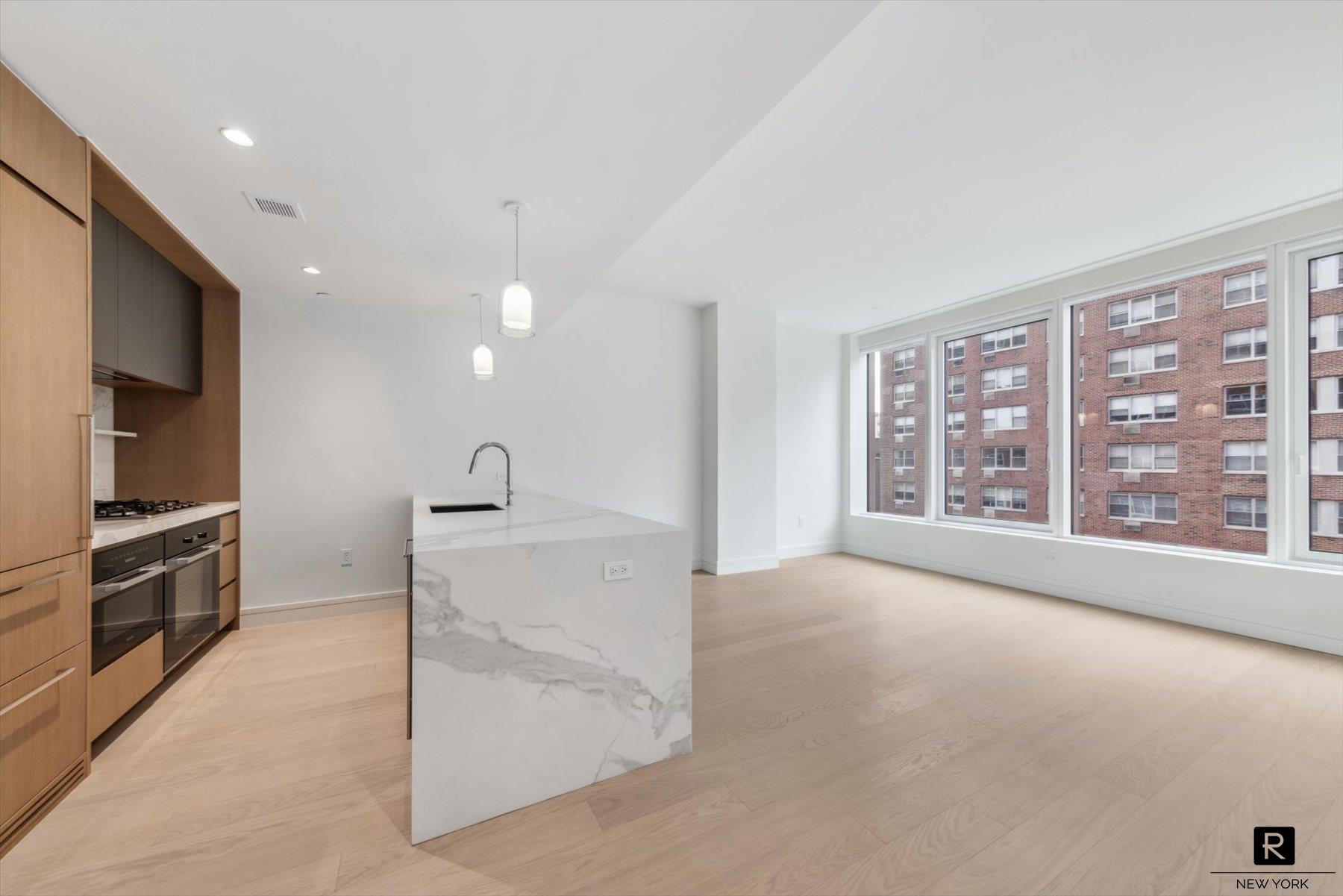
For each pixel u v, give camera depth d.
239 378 3.49
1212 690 2.56
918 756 1.99
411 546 1.74
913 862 1.45
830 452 6.34
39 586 1.61
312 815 1.66
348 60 1.48
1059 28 1.80
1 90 1.47
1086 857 1.47
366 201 2.30
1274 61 1.96
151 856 1.47
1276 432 3.29
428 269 3.12
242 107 1.68
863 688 2.60
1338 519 3.11
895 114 2.27
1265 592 3.25
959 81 2.06
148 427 3.26
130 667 2.17
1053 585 4.36
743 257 3.97
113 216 2.37
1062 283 4.41
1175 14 1.74
